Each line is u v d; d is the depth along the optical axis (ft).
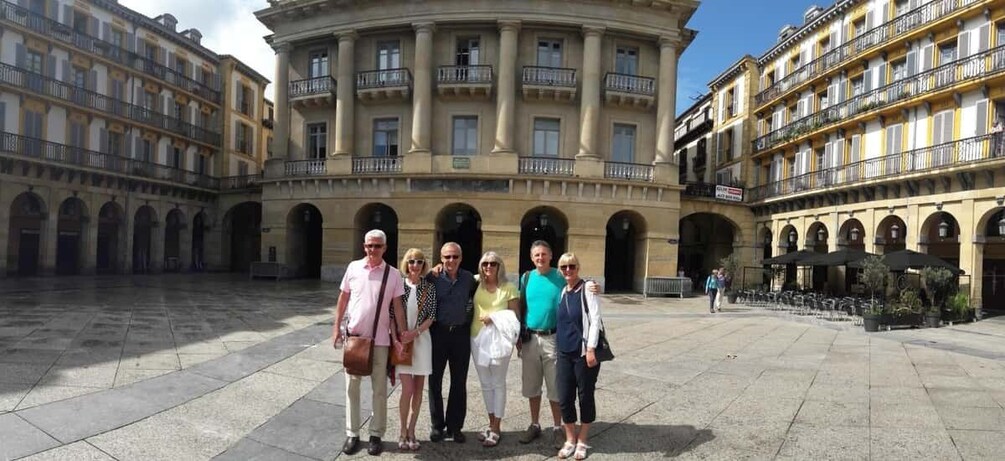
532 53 82.89
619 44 85.10
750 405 21.70
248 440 17.11
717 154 121.39
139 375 23.54
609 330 42.57
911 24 72.74
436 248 80.84
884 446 17.33
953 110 66.64
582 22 80.48
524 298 17.52
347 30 84.69
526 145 82.53
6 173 83.15
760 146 105.60
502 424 19.08
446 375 26.07
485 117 82.89
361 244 85.20
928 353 34.76
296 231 90.84
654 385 24.77
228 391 21.97
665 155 82.79
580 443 16.08
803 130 91.40
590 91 80.48
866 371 28.45
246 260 125.80
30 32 85.56
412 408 16.84
